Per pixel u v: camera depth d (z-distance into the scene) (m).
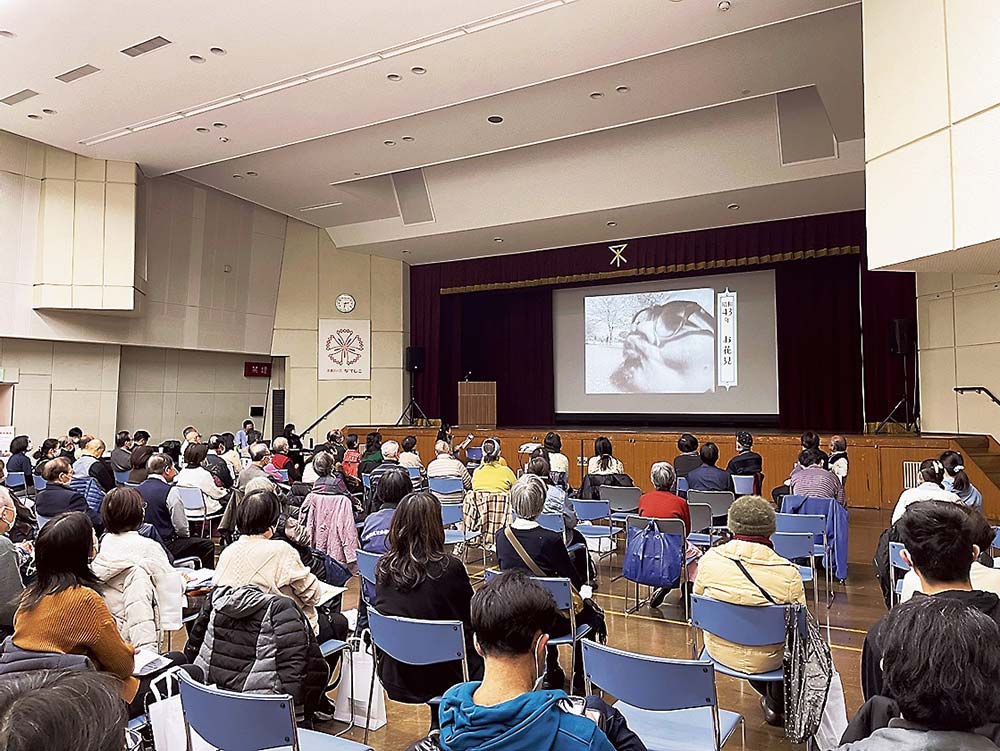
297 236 15.49
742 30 6.92
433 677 3.10
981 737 1.30
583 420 16.16
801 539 5.04
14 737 0.78
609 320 15.92
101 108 8.74
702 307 14.85
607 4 6.50
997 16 4.37
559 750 1.50
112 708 0.89
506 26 6.86
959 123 4.62
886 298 12.16
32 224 11.00
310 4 6.50
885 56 5.29
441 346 16.73
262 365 15.77
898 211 5.14
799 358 13.66
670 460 12.15
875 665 2.15
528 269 15.16
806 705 2.94
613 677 2.67
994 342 10.34
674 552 5.27
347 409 15.67
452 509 6.29
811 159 9.90
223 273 14.10
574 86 8.58
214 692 2.27
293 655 2.79
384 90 8.20
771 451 11.41
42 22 6.78
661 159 10.86
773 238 12.53
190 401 14.59
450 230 13.27
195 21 6.76
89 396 12.41
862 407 13.16
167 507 5.70
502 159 11.84
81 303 11.02
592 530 6.54
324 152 10.77
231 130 9.43
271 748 2.46
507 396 17.30
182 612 3.53
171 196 12.89
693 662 2.47
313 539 6.06
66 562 2.53
